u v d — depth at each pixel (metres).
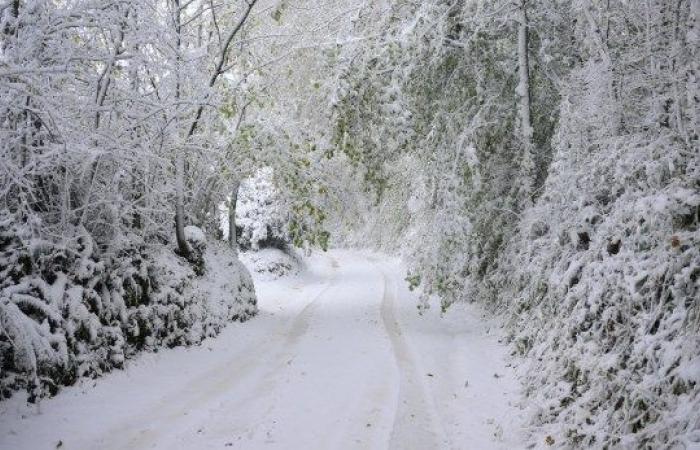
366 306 18.11
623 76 8.59
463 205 13.20
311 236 14.45
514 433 6.83
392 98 12.49
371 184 14.70
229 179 14.61
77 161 8.92
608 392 6.15
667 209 6.24
